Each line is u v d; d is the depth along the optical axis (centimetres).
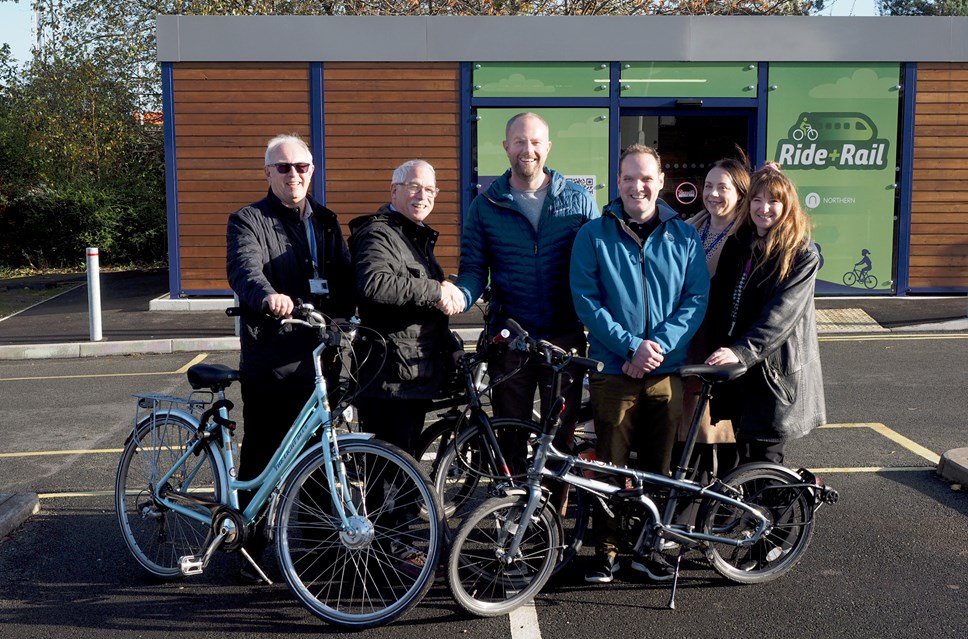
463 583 417
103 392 858
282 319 404
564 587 429
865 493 543
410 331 427
